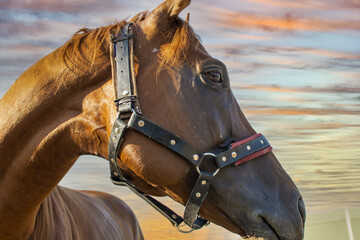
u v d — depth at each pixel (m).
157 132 1.73
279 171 1.83
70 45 1.94
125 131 1.76
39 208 2.10
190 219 1.77
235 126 1.83
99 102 1.83
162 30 1.84
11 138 1.89
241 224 1.75
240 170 1.77
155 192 1.96
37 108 1.88
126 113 1.74
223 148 1.78
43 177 1.94
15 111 1.90
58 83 1.88
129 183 1.86
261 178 1.78
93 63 1.85
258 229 1.72
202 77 1.80
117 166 1.78
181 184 1.78
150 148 1.75
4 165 1.91
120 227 3.26
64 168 1.97
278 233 1.71
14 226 1.97
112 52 1.82
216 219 1.82
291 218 1.73
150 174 1.75
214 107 1.79
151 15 1.86
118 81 1.77
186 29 1.83
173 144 1.73
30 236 2.05
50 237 2.13
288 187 1.80
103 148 1.86
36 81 1.91
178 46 1.79
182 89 1.78
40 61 1.98
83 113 1.86
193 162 1.72
